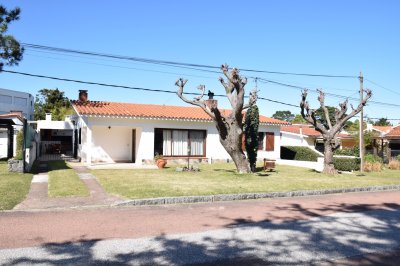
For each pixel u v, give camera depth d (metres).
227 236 7.47
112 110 24.02
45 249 6.33
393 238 7.64
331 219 9.39
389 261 6.21
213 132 26.55
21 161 16.11
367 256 6.44
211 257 6.15
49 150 32.56
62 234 7.30
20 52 18.41
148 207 10.41
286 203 11.80
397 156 31.19
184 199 11.34
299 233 7.84
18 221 8.24
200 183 14.43
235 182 15.09
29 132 17.89
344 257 6.34
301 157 30.61
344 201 12.58
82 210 9.65
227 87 17.97
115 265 5.64
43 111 53.59
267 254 6.38
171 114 25.39
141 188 12.70
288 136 39.62
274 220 9.12
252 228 8.18
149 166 21.83
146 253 6.26
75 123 28.30
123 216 9.09
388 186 16.52
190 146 25.92
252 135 20.59
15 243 6.64
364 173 22.58
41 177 15.19
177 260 5.95
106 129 25.06
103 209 9.90
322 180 17.19
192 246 6.73
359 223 8.98
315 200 12.62
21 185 12.62
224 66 17.27
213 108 17.05
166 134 25.11
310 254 6.44
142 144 23.97
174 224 8.41
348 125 64.06
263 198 12.71
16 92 53.81
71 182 13.74
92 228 7.82
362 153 24.16
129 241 6.93
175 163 25.05
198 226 8.27
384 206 11.73
